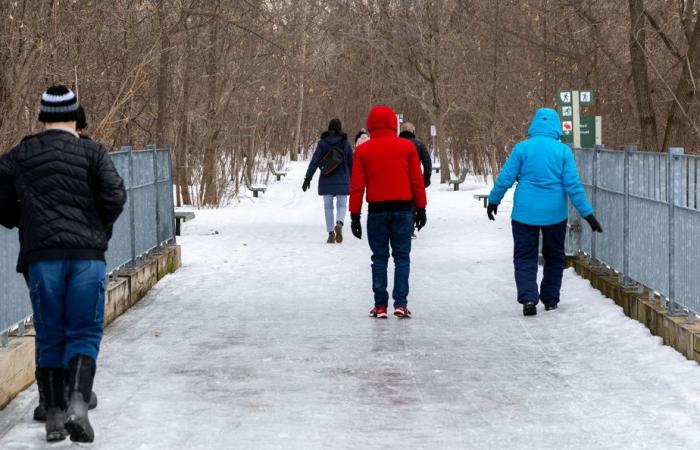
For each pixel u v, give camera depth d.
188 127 37.09
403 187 13.02
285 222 29.66
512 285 16.08
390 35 55.53
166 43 28.16
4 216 7.62
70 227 7.36
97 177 7.45
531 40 31.70
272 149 80.12
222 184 38.56
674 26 30.67
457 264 18.89
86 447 7.34
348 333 12.09
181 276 17.56
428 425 7.96
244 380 9.59
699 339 9.71
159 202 17.67
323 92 89.25
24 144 7.47
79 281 7.37
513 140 48.53
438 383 9.44
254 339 11.75
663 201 11.38
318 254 20.89
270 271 18.16
